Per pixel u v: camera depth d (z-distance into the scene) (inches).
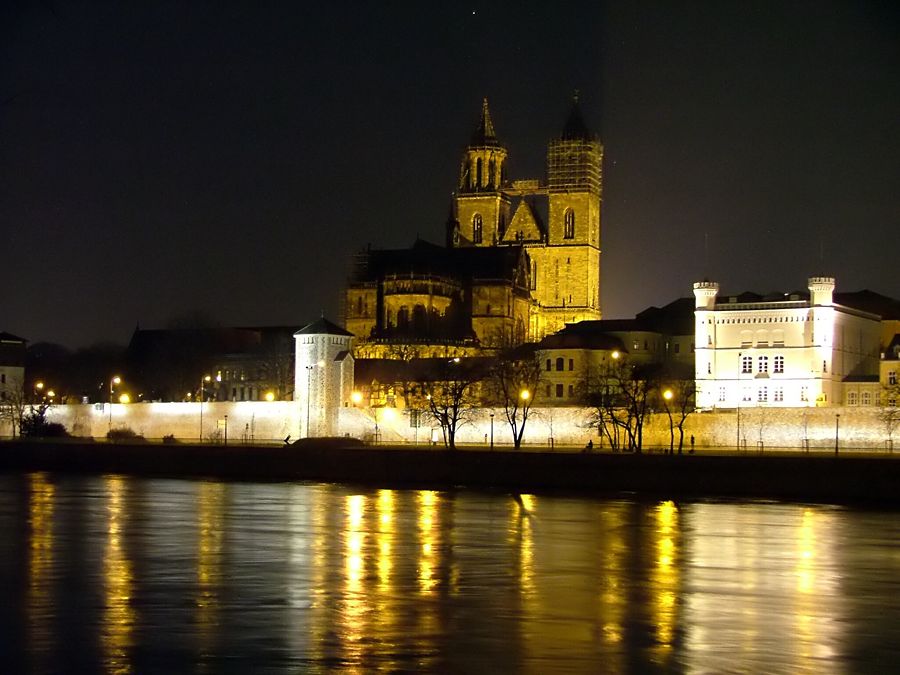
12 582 3597.4
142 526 4913.9
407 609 3225.9
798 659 2738.7
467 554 4175.7
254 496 6279.5
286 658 2721.5
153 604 3280.0
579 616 3152.1
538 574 3779.5
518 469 6953.7
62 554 4136.3
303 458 7652.6
